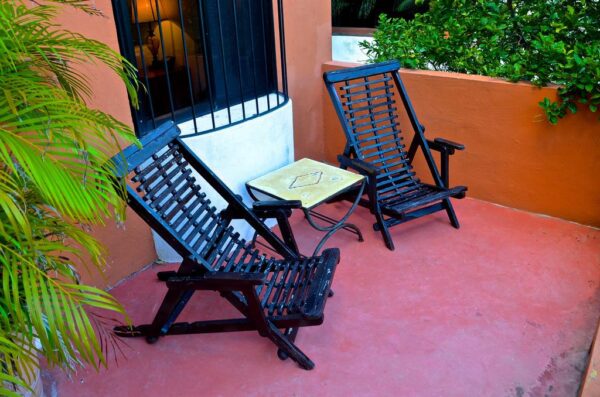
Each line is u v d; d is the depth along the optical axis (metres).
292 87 3.75
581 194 3.07
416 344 2.18
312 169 3.00
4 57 1.29
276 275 2.31
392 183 3.18
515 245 2.92
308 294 2.11
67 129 1.29
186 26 3.11
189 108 3.15
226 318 2.41
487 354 2.11
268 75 3.55
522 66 3.15
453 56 3.61
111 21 2.32
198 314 2.44
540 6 3.40
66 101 1.26
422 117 3.60
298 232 3.19
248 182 2.85
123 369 2.11
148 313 2.44
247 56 3.41
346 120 3.05
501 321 2.29
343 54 6.09
